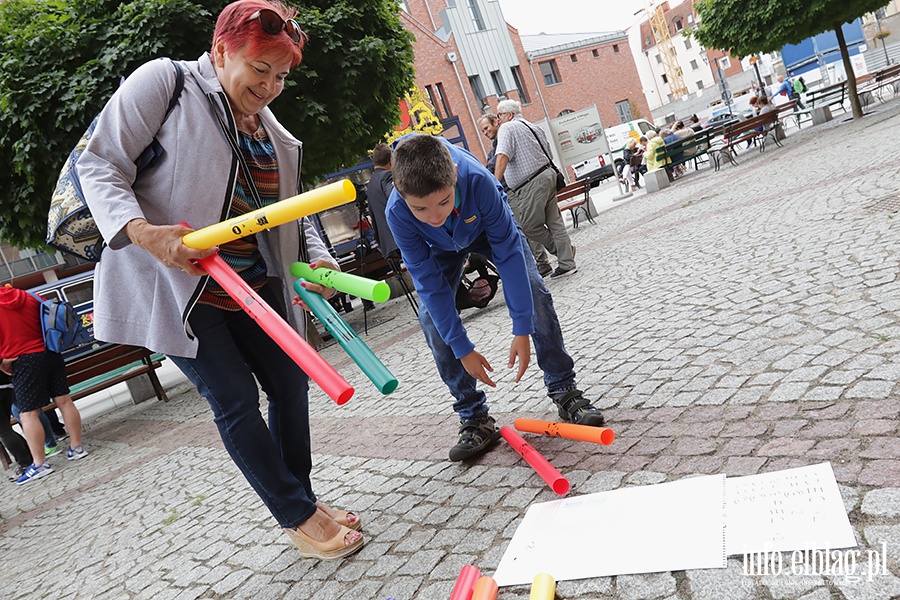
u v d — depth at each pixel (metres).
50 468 6.34
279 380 2.44
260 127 2.32
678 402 2.73
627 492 2.10
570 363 2.89
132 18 7.08
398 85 9.15
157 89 2.02
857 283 3.41
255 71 2.01
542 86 32.66
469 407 2.94
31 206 7.43
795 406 2.33
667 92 67.69
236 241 2.23
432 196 2.05
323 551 2.36
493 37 30.09
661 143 14.20
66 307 6.49
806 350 2.79
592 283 6.02
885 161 7.15
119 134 1.95
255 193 2.24
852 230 4.58
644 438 2.50
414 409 4.18
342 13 8.27
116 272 2.14
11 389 6.59
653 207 10.92
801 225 5.35
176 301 2.09
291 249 2.37
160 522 3.59
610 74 35.31
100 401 11.06
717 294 4.16
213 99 2.07
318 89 8.28
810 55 30.78
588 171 23.83
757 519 1.73
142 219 1.89
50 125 7.07
